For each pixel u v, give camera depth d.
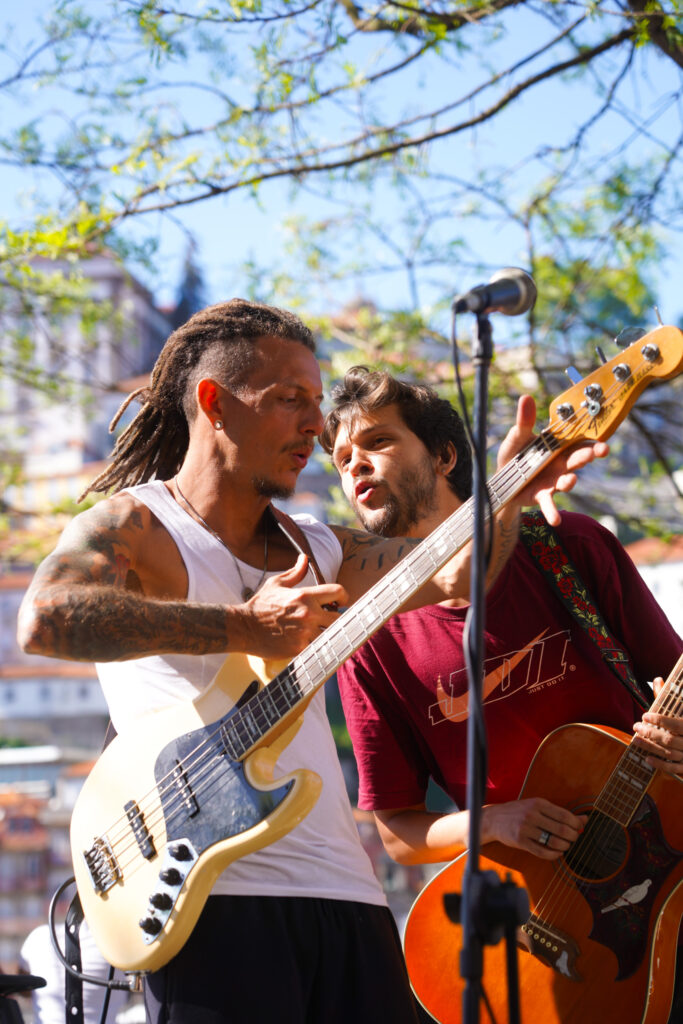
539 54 4.75
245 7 4.62
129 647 2.15
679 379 6.59
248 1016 2.21
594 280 7.25
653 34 4.47
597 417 2.10
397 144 5.25
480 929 1.88
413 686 2.79
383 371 2.95
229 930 2.24
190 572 2.43
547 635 2.70
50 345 8.45
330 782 2.44
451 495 2.99
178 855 2.23
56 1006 2.97
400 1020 2.37
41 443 20.42
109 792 2.36
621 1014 2.49
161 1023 2.25
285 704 2.24
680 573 8.40
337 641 2.24
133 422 2.74
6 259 6.05
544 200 6.88
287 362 2.49
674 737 2.51
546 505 2.10
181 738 2.33
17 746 35.91
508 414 6.83
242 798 2.22
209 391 2.50
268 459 2.48
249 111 5.26
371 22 4.86
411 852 2.86
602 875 2.56
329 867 2.37
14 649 37.19
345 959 2.34
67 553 2.28
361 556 2.68
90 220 5.77
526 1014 2.56
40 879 27.19
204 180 5.48
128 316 8.45
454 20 4.75
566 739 2.62
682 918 2.54
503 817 2.59
